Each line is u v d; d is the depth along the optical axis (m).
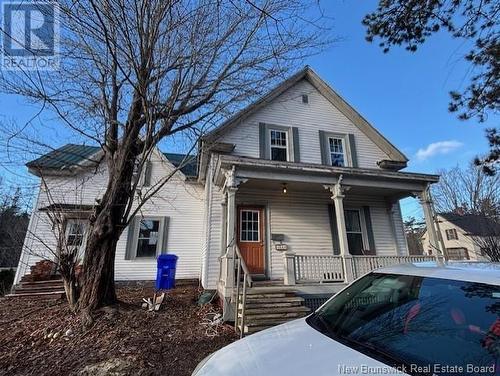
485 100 6.32
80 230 8.27
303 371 1.65
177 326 5.72
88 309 5.73
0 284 11.63
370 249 10.17
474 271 2.15
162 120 6.82
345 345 1.95
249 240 9.34
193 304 7.45
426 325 1.95
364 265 8.02
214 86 6.55
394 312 2.22
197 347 4.80
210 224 9.24
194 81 6.56
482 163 7.26
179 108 6.58
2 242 12.95
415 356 1.72
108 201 6.28
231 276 6.73
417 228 36.25
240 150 10.21
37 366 4.00
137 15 5.38
